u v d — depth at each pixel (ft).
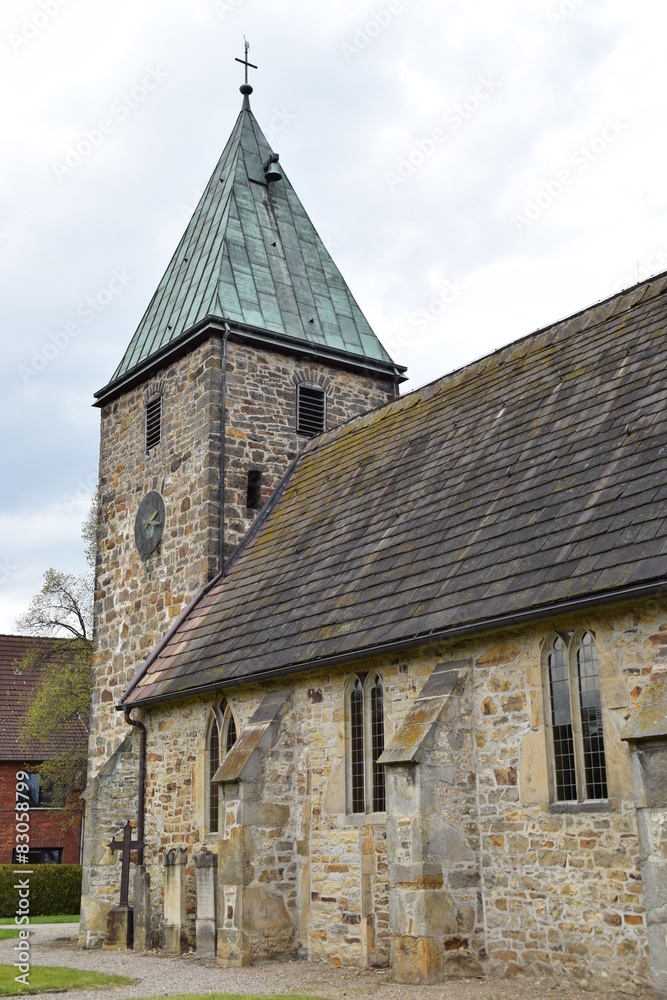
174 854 59.88
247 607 65.05
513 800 42.50
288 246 89.35
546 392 56.03
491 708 44.09
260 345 80.94
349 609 53.36
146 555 81.82
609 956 37.76
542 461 50.39
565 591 40.06
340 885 50.67
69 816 124.77
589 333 57.47
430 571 50.08
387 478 63.82
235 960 51.49
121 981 45.50
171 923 59.41
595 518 42.86
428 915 41.57
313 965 50.14
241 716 59.57
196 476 77.46
